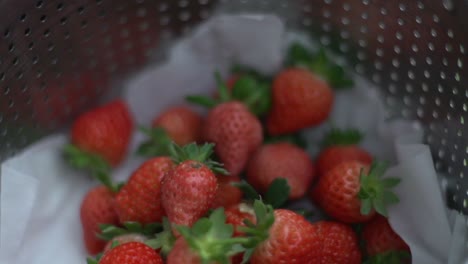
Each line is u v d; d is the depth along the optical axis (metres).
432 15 0.43
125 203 0.43
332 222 0.45
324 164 0.48
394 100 0.48
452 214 0.44
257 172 0.46
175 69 0.51
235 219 0.42
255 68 0.51
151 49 0.51
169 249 0.42
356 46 0.49
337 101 0.49
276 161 0.46
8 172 0.46
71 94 0.49
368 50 0.48
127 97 0.51
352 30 0.48
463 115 0.42
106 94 0.51
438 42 0.43
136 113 0.51
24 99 0.46
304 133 0.50
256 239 0.40
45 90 0.47
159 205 0.43
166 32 0.50
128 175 0.50
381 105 0.49
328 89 0.48
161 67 0.51
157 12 0.49
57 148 0.48
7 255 0.46
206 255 0.39
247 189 0.44
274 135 0.49
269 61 0.50
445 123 0.44
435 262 0.44
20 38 0.44
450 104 0.44
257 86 0.49
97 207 0.45
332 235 0.44
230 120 0.46
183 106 0.51
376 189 0.43
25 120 0.47
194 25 0.51
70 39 0.47
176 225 0.39
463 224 0.43
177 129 0.49
